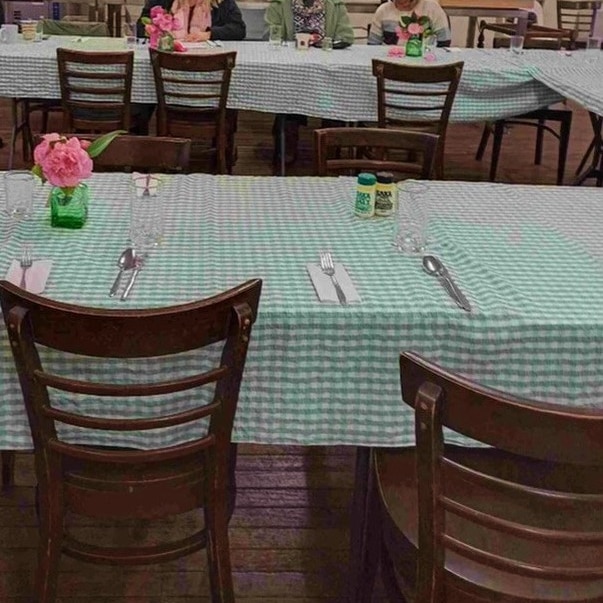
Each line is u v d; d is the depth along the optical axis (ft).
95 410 4.79
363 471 5.17
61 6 21.09
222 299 4.10
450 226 6.31
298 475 7.11
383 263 5.47
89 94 13.07
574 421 3.23
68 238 5.70
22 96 13.20
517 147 18.88
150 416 4.82
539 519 4.47
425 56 14.83
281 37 16.25
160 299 4.81
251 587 5.87
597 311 4.89
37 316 4.06
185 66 12.53
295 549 6.26
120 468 4.66
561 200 7.16
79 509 4.67
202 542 4.90
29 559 6.05
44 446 4.47
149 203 5.75
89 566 5.98
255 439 4.96
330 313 4.72
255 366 4.80
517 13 22.22
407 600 4.35
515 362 4.80
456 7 22.06
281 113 13.83
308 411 4.91
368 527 5.03
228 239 5.84
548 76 13.34
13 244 5.52
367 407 4.91
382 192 6.41
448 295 4.97
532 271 5.44
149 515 4.71
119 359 4.58
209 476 4.68
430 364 3.46
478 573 4.05
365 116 13.71
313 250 5.67
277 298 4.83
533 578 3.75
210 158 13.44
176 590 5.81
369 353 4.80
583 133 20.51
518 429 3.34
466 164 17.29
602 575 3.72
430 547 3.80
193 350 4.46
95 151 6.10
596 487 4.76
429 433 3.52
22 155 15.92
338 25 16.83
